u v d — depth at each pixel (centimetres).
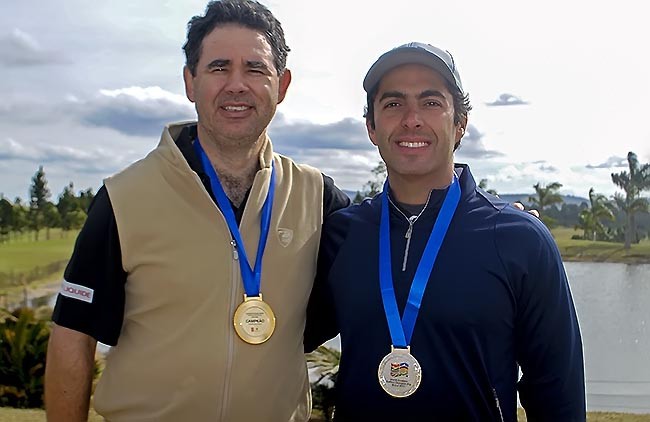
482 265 231
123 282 250
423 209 246
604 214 4197
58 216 5531
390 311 235
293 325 261
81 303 246
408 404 231
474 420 230
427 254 238
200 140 265
